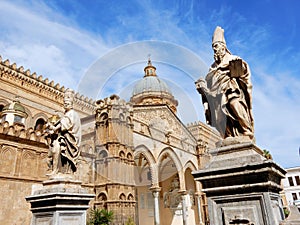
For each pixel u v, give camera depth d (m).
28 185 12.52
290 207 2.69
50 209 4.75
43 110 23.94
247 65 3.61
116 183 12.75
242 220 2.85
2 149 11.85
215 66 3.85
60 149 5.49
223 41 3.92
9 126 12.45
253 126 3.58
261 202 2.85
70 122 5.62
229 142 3.46
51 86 25.34
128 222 12.78
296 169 39.47
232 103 3.51
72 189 5.06
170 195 23.50
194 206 24.03
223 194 3.12
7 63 21.81
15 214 11.63
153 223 19.70
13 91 21.84
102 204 12.64
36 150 13.34
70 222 4.79
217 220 3.05
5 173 11.70
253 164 2.94
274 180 3.12
